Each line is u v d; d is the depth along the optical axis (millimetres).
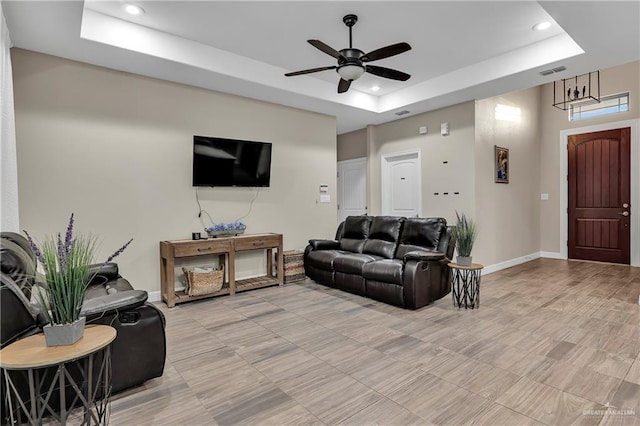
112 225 3777
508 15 3225
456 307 3693
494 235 5465
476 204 5090
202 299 4074
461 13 3188
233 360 2502
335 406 1927
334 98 5117
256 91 4586
